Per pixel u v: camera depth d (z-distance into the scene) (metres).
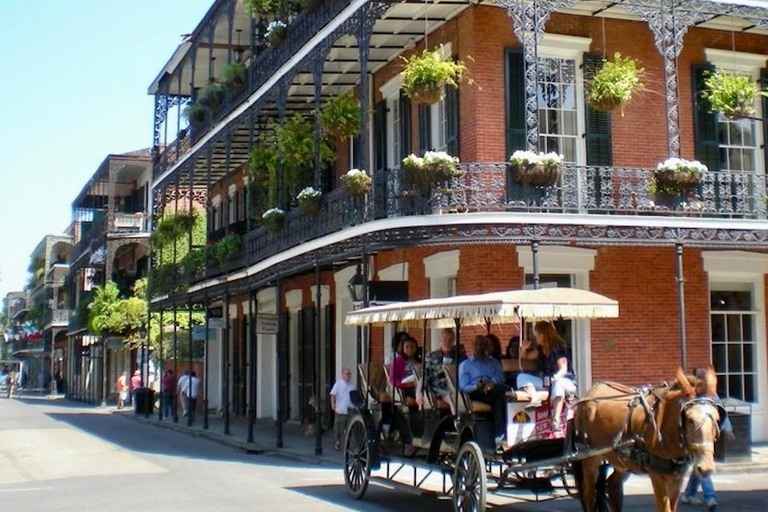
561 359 10.93
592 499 9.95
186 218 30.97
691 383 8.91
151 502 13.27
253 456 20.39
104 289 46.00
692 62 19.36
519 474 12.07
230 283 26.00
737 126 19.61
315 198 19.09
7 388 69.06
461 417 11.20
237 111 25.22
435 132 19.45
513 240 15.60
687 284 18.81
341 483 15.30
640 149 18.66
